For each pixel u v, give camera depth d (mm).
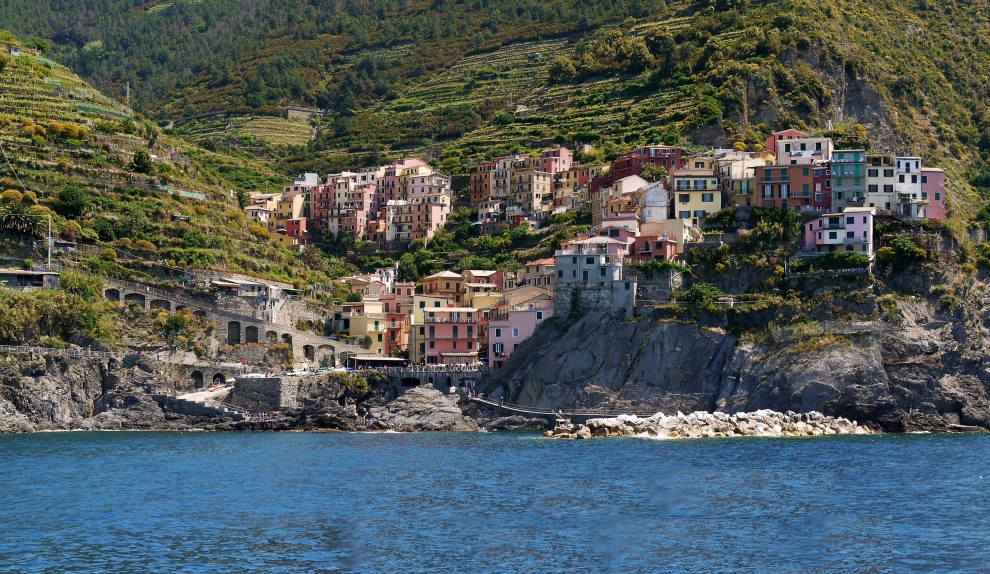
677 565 113875
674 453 191000
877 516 135000
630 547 120375
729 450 195375
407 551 119062
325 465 178125
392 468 174000
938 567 113125
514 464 177500
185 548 120938
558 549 119688
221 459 186000
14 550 120375
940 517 134625
